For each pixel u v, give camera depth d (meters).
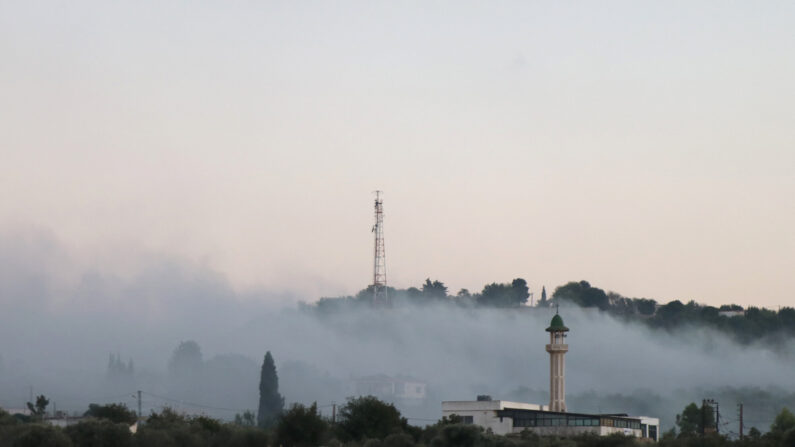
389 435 180.25
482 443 172.50
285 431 176.75
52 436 148.50
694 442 185.62
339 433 187.75
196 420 189.88
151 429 166.25
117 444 156.38
